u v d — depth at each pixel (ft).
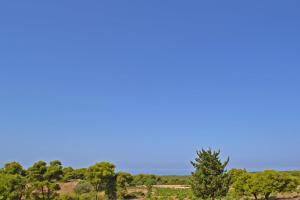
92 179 228.22
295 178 212.23
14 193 173.68
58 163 206.39
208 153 165.89
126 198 267.59
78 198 225.35
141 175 399.03
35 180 193.26
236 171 256.11
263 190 205.67
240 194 218.38
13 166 202.08
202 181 163.94
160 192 284.61
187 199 246.27
